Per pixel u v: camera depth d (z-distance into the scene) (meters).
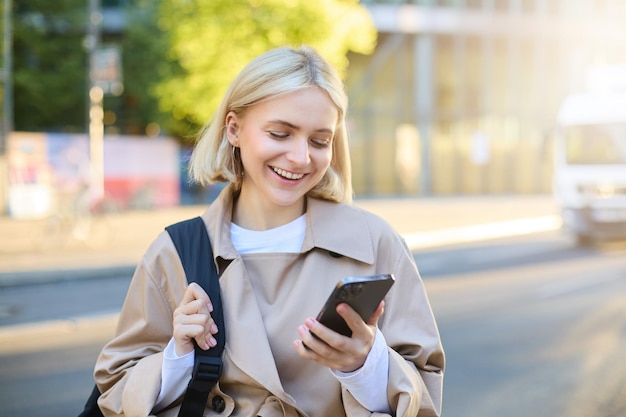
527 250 16.70
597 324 8.50
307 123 1.81
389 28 36.25
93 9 21.16
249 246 1.97
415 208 27.66
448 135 37.66
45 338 7.86
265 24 20.19
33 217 22.89
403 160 37.03
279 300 1.91
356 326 1.62
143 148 25.69
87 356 7.02
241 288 1.88
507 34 38.06
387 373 1.77
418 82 36.97
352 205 2.02
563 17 38.81
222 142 1.98
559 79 39.03
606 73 17.09
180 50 21.06
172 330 1.96
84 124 27.91
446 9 36.97
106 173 25.12
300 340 1.68
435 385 1.89
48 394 5.79
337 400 1.86
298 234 1.97
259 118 1.84
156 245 1.98
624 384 6.01
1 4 22.77
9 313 9.35
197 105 21.61
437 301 10.03
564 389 5.89
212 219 1.99
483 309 9.42
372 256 1.91
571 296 10.46
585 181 16.73
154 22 26.98
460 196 37.69
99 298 10.56
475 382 6.11
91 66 19.89
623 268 13.47
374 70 36.47
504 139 38.53
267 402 1.84
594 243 17.98
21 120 27.42
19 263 13.35
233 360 1.83
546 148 17.64
